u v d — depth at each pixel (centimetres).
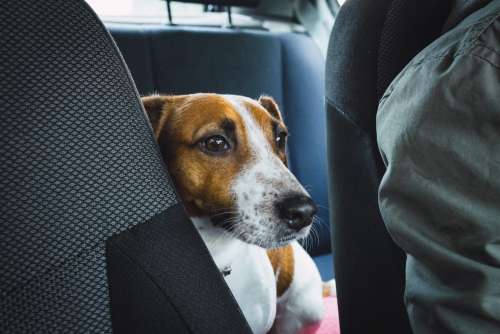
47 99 44
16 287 43
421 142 53
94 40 48
